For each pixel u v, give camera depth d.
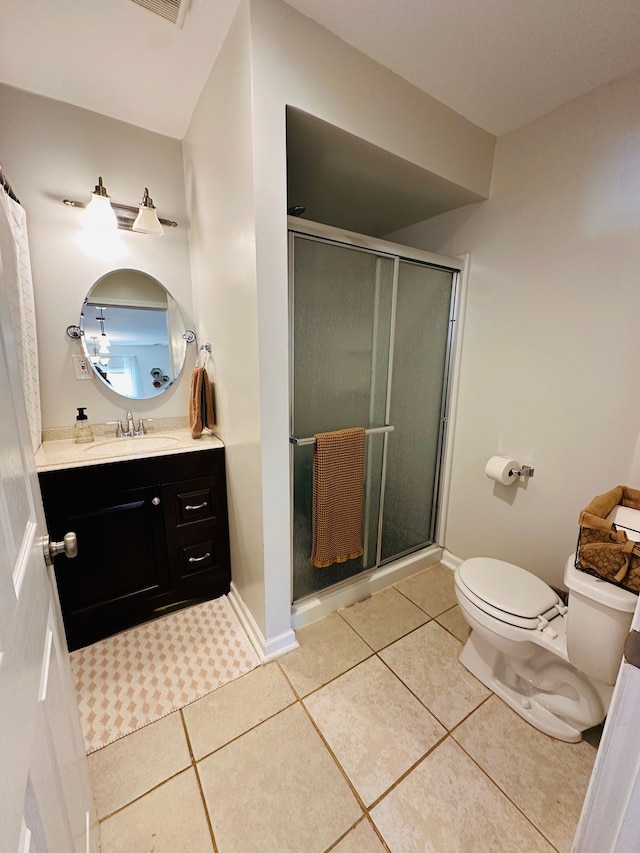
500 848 0.95
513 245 1.70
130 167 1.80
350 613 1.80
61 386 1.80
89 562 1.53
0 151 1.54
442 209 1.94
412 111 1.40
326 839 0.96
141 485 1.58
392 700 1.34
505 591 1.36
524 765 1.14
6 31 1.20
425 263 1.81
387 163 1.46
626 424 1.41
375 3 1.06
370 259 1.61
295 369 1.47
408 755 1.16
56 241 1.70
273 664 1.49
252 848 0.94
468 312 1.94
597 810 0.66
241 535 1.65
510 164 1.67
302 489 1.63
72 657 1.51
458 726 1.25
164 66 1.38
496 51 1.22
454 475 2.12
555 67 1.28
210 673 1.44
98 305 1.83
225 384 1.64
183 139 1.87
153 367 2.00
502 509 1.89
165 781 1.08
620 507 1.24
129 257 1.87
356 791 1.06
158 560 1.68
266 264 1.20
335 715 1.28
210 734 1.21
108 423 1.92
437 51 1.23
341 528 1.69
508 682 1.38
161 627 1.68
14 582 0.50
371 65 1.26
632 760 0.58
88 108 1.64
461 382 2.03
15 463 0.59
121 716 1.27
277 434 1.35
